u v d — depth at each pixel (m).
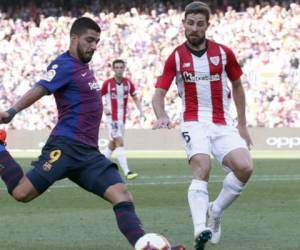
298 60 68.00
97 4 77.75
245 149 16.31
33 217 21.23
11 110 13.05
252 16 71.94
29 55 72.50
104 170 13.34
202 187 15.67
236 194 16.38
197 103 16.56
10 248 16.11
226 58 16.61
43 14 77.69
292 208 23.33
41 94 13.27
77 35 13.42
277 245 16.56
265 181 33.28
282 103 65.25
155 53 70.75
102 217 21.19
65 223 19.97
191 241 17.08
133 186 31.19
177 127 62.94
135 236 12.70
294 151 60.31
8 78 70.94
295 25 70.94
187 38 16.53
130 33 72.69
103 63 70.12
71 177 13.59
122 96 38.06
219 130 16.44
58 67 13.33
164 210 22.88
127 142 62.94
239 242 16.95
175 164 44.94
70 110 13.45
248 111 65.19
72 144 13.34
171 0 76.44
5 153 13.50
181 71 16.55
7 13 77.81
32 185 13.29
